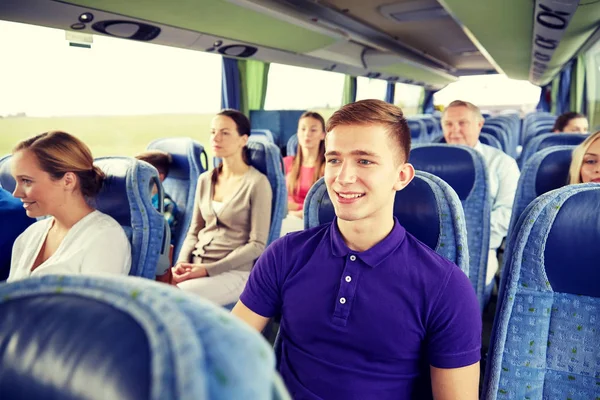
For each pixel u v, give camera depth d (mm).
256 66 5145
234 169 2088
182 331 250
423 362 894
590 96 7148
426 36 6965
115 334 264
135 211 1467
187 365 230
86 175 1299
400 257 861
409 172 884
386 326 836
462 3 3227
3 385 290
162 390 224
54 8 2420
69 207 1299
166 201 2758
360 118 812
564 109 9297
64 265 1247
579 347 846
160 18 2969
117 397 241
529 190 1723
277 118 5121
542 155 1726
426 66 9031
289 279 929
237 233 2053
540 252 850
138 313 271
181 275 1879
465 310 822
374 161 811
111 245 1304
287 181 3168
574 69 8625
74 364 266
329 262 896
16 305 313
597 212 811
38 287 321
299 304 902
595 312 829
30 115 2578
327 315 873
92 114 2924
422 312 833
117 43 3035
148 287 299
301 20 3855
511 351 893
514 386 894
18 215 1704
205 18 3164
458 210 1061
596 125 6910
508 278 898
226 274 1942
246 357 251
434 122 7910
